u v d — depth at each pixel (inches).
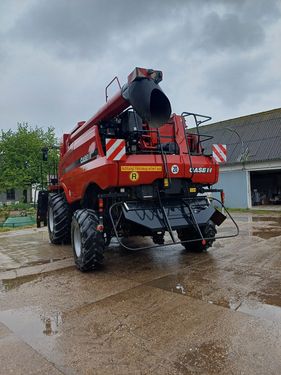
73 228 203.6
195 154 204.8
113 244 274.7
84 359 96.7
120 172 174.6
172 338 106.2
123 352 99.4
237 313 122.0
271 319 115.7
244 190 714.8
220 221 222.5
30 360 97.1
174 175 190.1
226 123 927.7
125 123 200.4
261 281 158.7
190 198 203.5
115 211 193.9
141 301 139.8
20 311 135.6
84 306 137.8
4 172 1047.0
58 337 111.0
